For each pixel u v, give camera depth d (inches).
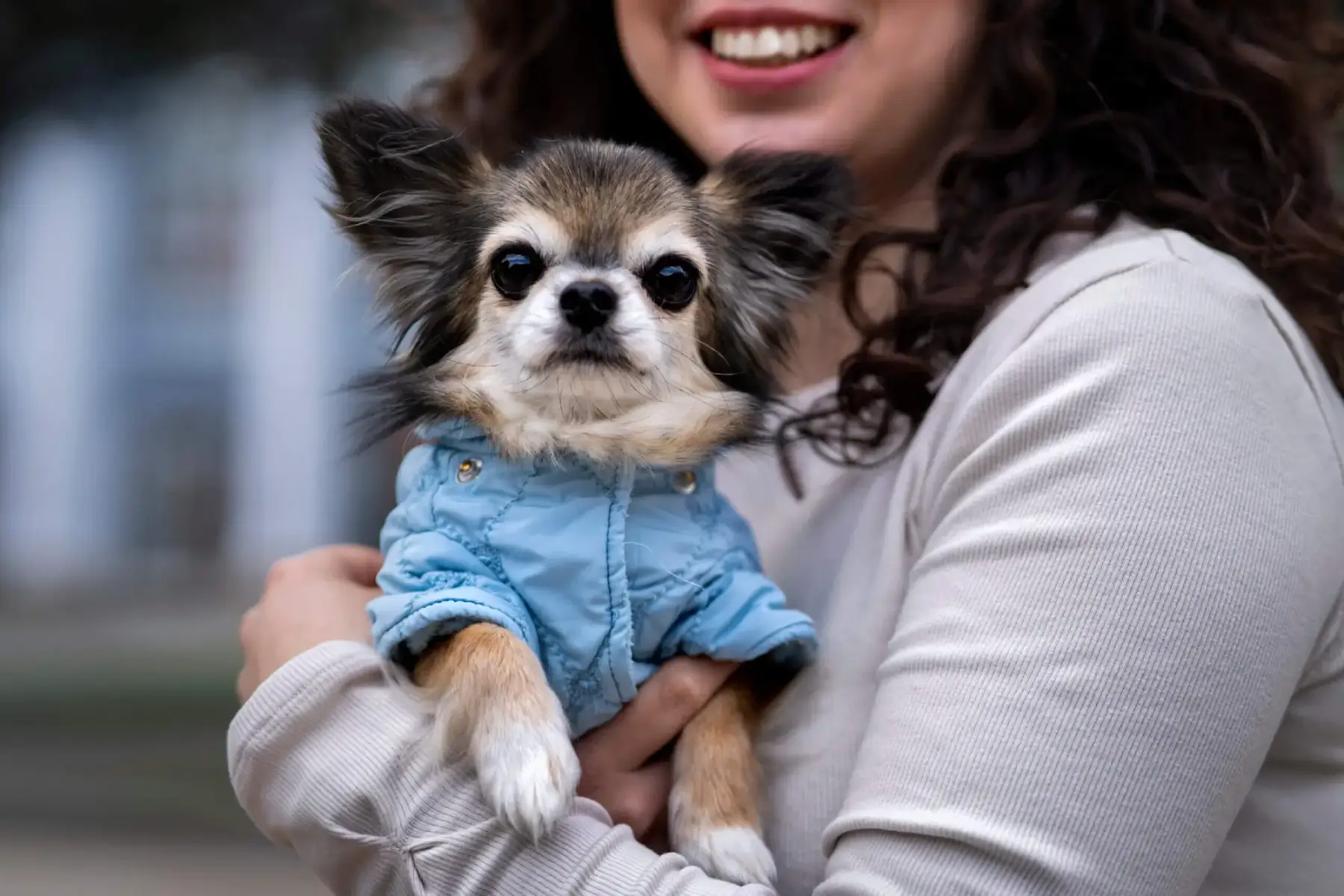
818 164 103.2
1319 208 98.2
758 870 82.0
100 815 321.4
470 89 133.6
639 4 106.3
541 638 84.8
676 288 101.9
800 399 102.9
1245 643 65.8
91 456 821.9
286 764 77.6
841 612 85.6
